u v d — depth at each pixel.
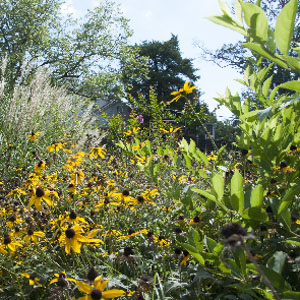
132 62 20.55
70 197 2.82
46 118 6.30
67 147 5.46
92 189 3.00
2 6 16.55
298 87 1.01
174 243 2.06
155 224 2.59
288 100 1.15
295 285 1.41
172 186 2.43
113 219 2.63
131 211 2.77
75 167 3.77
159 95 32.66
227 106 1.96
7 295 1.76
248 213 1.34
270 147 1.70
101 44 18.94
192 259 1.82
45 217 2.46
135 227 2.55
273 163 1.74
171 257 1.92
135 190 3.18
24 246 2.03
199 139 7.75
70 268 1.86
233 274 1.25
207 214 1.92
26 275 1.58
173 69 34.62
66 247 1.73
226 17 1.00
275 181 1.91
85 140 6.09
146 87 32.03
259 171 1.88
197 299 1.47
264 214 1.32
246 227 1.59
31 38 17.77
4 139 4.85
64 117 6.74
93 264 1.89
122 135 7.29
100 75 19.47
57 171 3.60
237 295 1.40
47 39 18.20
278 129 1.69
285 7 0.87
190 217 2.04
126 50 19.98
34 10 17.25
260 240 1.68
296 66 0.92
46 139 6.01
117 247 2.21
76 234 1.75
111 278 1.60
